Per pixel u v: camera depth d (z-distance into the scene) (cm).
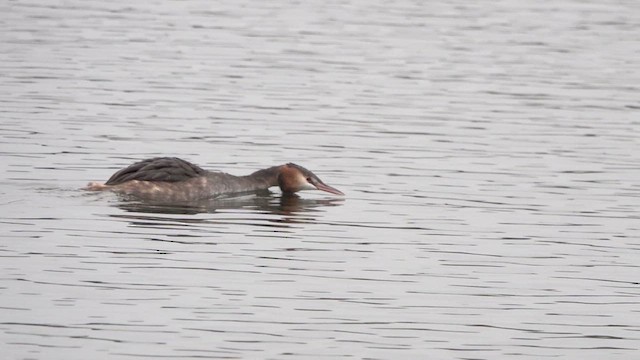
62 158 1939
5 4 3450
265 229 1619
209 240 1554
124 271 1417
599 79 2733
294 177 1823
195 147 2059
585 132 2248
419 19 3441
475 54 2975
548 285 1428
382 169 1959
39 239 1522
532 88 2625
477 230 1639
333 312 1316
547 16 3531
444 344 1241
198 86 2548
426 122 2300
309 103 2427
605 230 1653
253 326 1268
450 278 1440
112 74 2630
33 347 1192
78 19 3281
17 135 2078
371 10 3581
